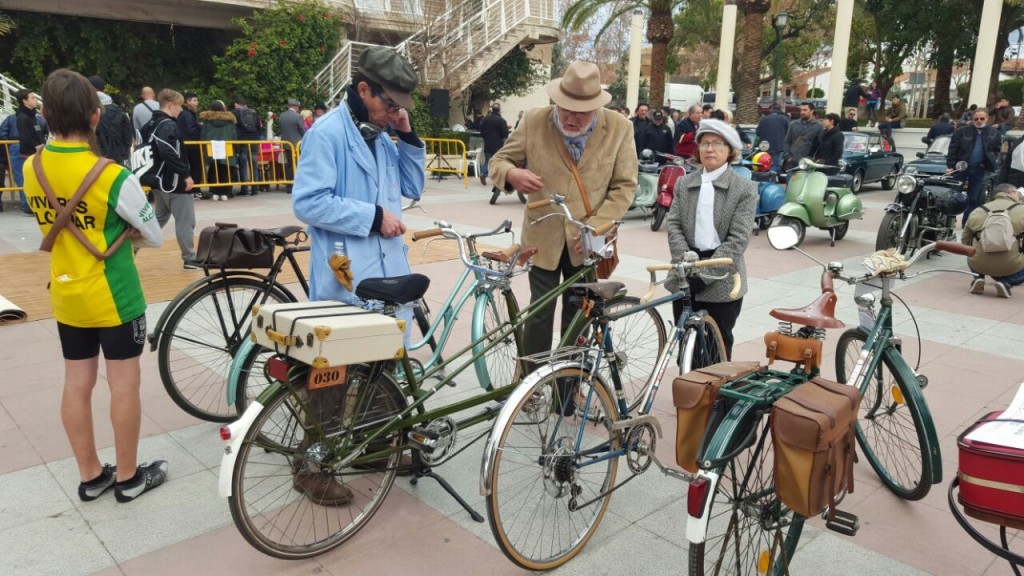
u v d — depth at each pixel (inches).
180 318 149.8
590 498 122.6
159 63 758.5
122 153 358.3
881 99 1095.6
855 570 112.0
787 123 540.7
